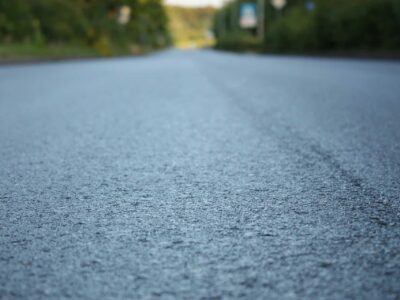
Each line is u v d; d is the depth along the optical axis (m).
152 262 1.07
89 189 1.74
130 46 40.56
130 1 38.44
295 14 32.34
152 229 1.30
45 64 15.87
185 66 14.52
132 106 4.41
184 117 3.67
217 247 1.16
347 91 5.43
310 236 1.22
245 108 4.14
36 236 1.25
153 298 0.90
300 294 0.91
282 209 1.46
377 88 5.73
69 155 2.37
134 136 2.89
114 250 1.15
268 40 36.56
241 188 1.72
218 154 2.34
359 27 18.95
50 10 24.70
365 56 17.33
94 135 2.93
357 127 3.04
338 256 1.09
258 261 1.07
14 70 11.71
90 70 11.94
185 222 1.35
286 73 9.65
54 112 4.01
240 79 8.12
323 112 3.77
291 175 1.89
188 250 1.14
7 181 1.87
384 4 16.86
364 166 2.03
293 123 3.27
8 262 1.08
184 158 2.27
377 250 1.12
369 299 0.89
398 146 2.44
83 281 0.98
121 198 1.61
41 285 0.96
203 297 0.90
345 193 1.63
